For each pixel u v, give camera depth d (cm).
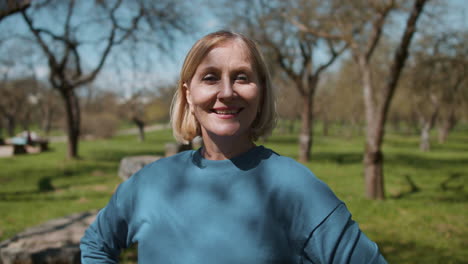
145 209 104
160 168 111
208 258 90
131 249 491
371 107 888
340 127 6103
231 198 94
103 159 1725
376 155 896
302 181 91
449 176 1360
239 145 103
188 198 99
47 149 2283
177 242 95
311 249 86
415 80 1128
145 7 1195
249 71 100
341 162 1767
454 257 542
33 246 382
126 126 7175
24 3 820
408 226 698
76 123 1705
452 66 978
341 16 918
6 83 3127
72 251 370
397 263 519
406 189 1112
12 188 1041
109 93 3547
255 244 89
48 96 3256
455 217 770
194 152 111
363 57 880
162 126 6756
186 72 105
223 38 101
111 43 1261
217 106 99
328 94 4128
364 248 85
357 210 794
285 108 3850
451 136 4772
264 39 1441
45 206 816
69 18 1241
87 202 861
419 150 2562
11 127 4156
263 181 94
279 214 90
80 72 1489
